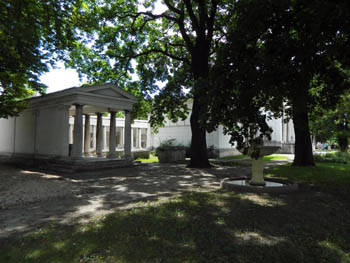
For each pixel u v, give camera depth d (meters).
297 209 5.77
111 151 16.98
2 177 11.27
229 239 4.02
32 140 17.59
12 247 3.73
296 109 7.73
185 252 3.55
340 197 7.09
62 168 13.66
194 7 17.84
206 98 7.09
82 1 14.64
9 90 13.74
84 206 6.20
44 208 6.04
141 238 4.03
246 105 6.80
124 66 19.64
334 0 5.47
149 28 19.86
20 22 9.09
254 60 6.87
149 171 13.67
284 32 7.44
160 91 19.53
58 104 15.36
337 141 22.61
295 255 3.50
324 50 6.79
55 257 3.40
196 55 16.38
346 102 17.72
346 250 3.72
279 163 18.67
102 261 3.27
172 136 27.70
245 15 7.22
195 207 5.83
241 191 7.83
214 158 22.80
